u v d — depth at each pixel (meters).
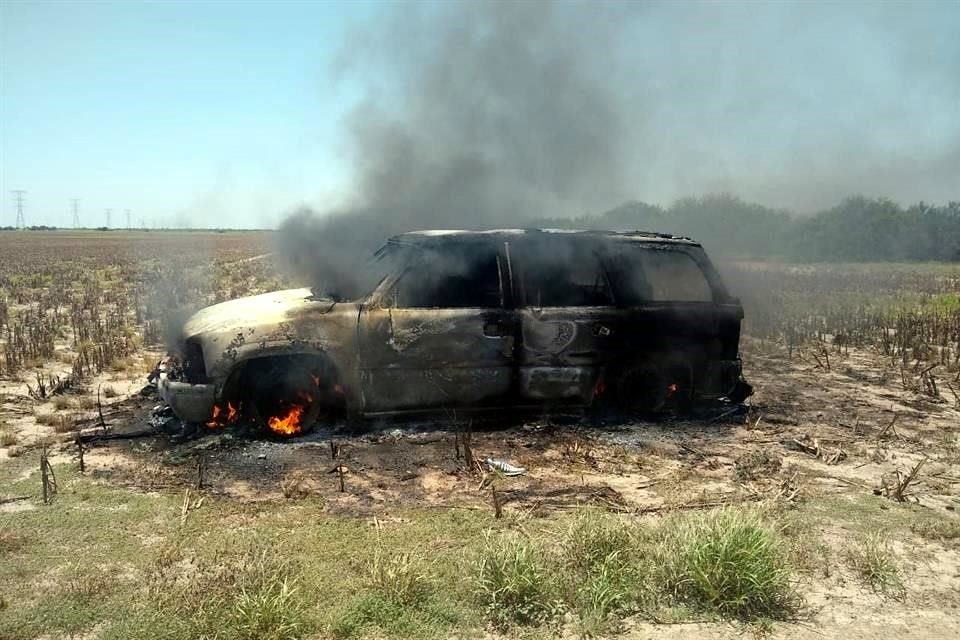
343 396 5.93
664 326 6.55
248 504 4.48
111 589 3.41
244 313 5.82
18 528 4.09
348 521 4.25
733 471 5.41
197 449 5.44
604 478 5.18
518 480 5.07
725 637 3.21
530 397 6.23
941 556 4.10
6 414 6.64
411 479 5.01
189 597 3.27
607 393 6.60
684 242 6.91
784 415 7.11
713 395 6.85
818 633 3.27
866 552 3.95
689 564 3.56
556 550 3.89
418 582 3.42
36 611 3.22
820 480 5.27
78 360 8.62
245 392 5.81
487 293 6.11
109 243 66.31
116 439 5.79
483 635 3.16
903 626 3.35
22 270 29.53
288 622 3.05
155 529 4.11
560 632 3.20
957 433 6.62
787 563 3.80
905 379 8.91
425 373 5.91
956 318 13.50
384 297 5.88
